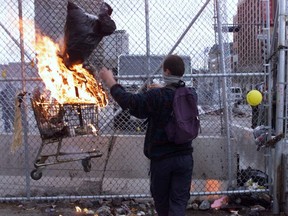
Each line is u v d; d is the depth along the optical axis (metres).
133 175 5.42
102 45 5.51
